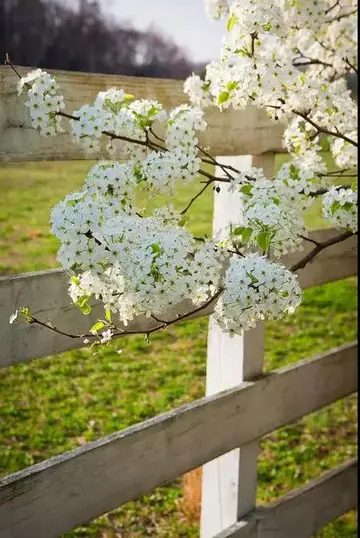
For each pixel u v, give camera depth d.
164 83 1.84
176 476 1.97
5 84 1.50
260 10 1.62
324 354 2.46
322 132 1.84
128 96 1.61
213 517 2.33
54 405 3.51
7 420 3.33
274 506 2.32
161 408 3.53
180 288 1.33
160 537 2.66
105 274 1.37
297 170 1.75
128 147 1.69
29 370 3.90
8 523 1.57
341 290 5.50
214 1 1.78
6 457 2.99
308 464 3.22
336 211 1.66
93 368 3.96
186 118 1.66
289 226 1.52
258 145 2.08
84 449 1.72
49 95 1.52
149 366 4.02
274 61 1.74
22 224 5.91
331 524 2.85
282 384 2.27
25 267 5.00
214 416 2.05
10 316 1.53
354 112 1.90
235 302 1.34
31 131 1.56
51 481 1.64
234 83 1.69
